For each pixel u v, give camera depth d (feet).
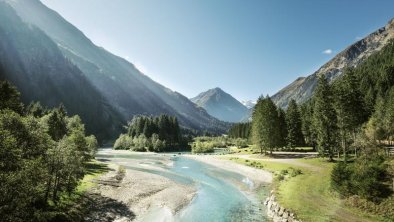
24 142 83.15
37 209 81.20
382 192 101.71
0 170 60.03
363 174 109.40
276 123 291.99
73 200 106.01
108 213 104.47
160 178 185.16
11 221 60.13
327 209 100.32
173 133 579.89
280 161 234.38
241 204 125.59
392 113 207.21
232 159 283.38
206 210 115.96
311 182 142.41
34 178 70.85
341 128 208.23
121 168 219.61
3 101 148.46
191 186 164.25
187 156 371.97
